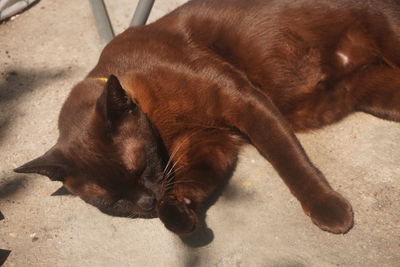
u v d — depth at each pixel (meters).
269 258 1.32
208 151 1.39
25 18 1.69
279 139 1.35
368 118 1.43
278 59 1.42
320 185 1.33
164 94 1.37
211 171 1.38
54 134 1.50
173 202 1.33
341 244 1.31
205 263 1.33
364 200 1.34
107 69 1.39
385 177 1.36
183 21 1.42
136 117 1.31
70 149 1.31
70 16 1.67
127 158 1.30
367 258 1.30
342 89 1.43
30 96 1.56
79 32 1.64
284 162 1.35
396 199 1.34
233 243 1.34
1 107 1.56
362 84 1.42
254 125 1.37
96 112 1.29
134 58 1.38
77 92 1.37
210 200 1.39
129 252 1.36
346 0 1.40
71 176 1.32
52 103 1.54
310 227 1.33
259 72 1.42
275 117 1.36
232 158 1.40
